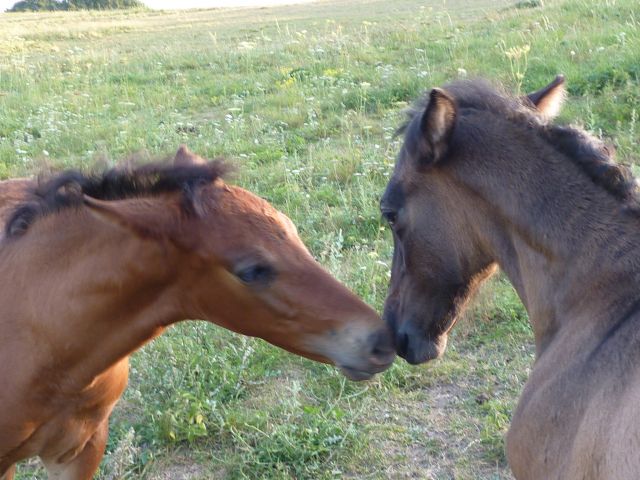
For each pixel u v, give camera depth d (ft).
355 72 14.42
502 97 3.83
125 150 11.37
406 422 5.81
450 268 3.92
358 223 8.59
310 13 39.70
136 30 36.37
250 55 17.99
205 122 12.99
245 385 6.32
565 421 3.03
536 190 3.52
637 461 2.38
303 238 8.28
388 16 28.12
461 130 3.72
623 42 12.03
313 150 10.76
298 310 3.73
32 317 4.05
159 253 3.80
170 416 5.79
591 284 3.28
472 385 6.11
